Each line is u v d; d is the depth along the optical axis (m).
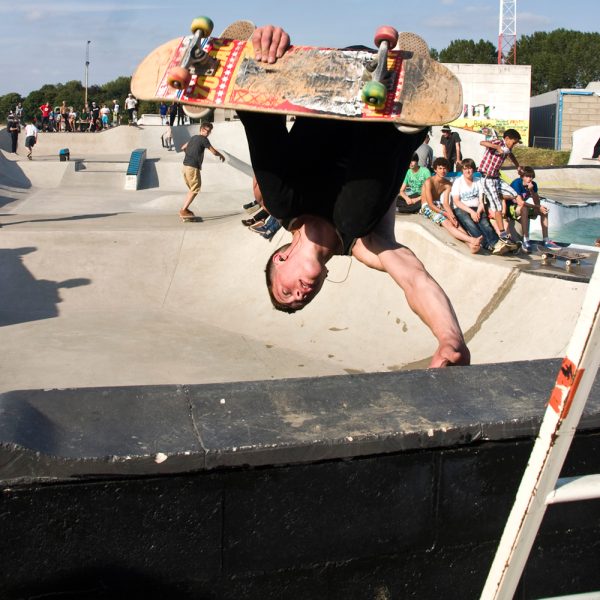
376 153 2.51
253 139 2.63
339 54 2.41
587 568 2.64
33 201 19.48
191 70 2.47
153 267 12.08
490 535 2.43
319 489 2.19
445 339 2.84
